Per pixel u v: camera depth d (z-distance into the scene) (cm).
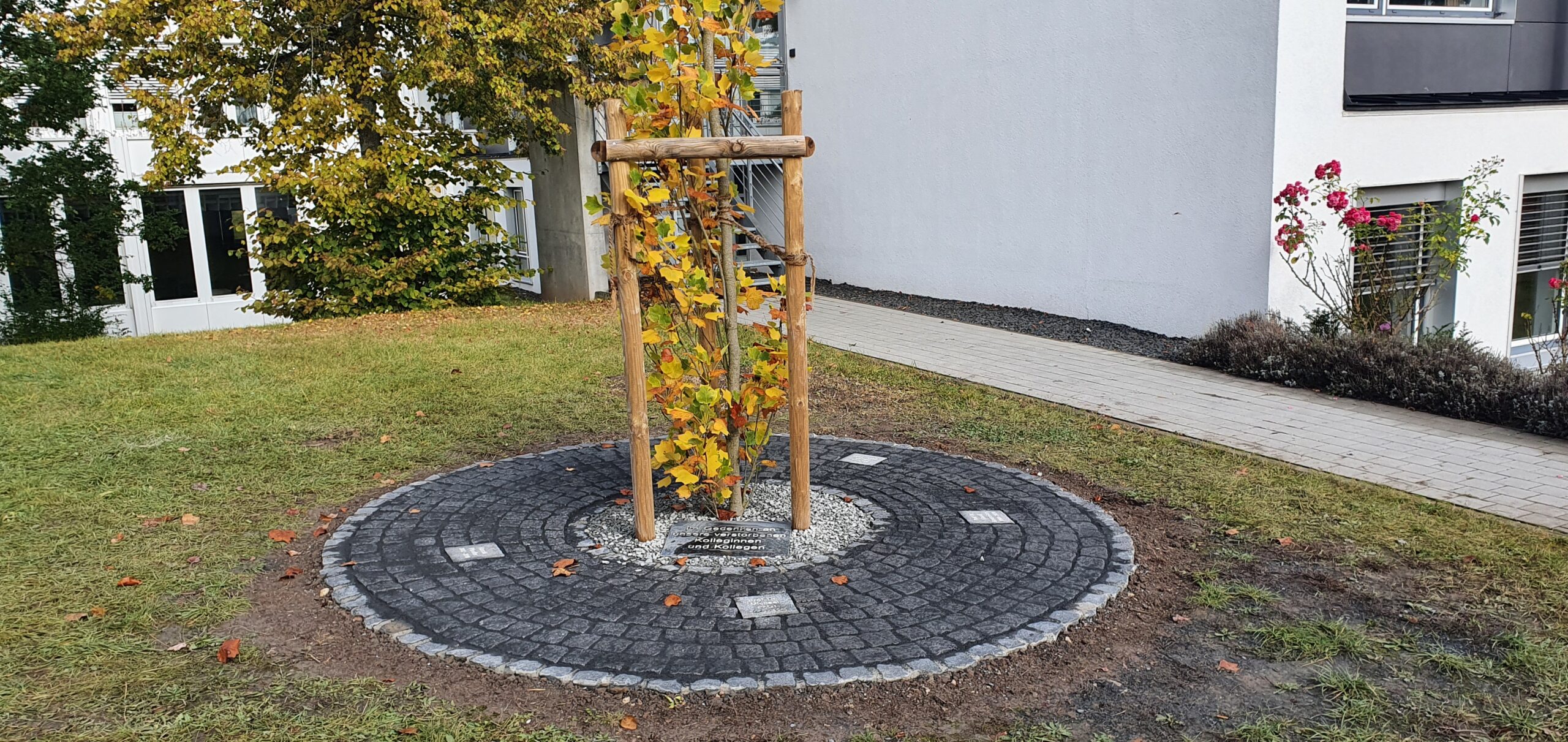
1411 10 998
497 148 1777
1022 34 1159
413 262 1239
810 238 1622
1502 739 318
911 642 372
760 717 327
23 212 1390
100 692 334
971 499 540
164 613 397
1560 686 347
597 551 461
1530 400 693
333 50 1202
